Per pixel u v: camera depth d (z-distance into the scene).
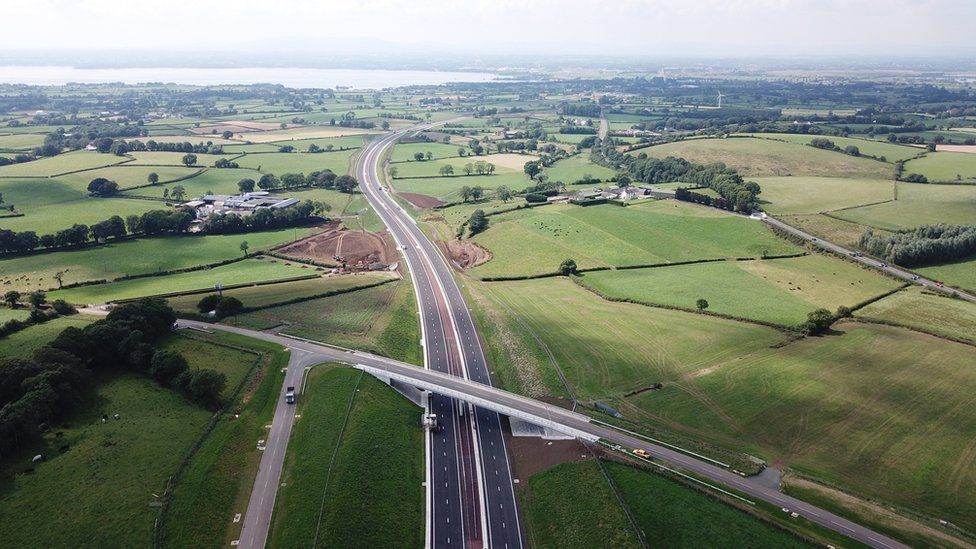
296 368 167.62
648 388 158.12
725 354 173.50
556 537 114.94
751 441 135.25
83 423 139.25
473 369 174.25
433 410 157.62
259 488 124.62
